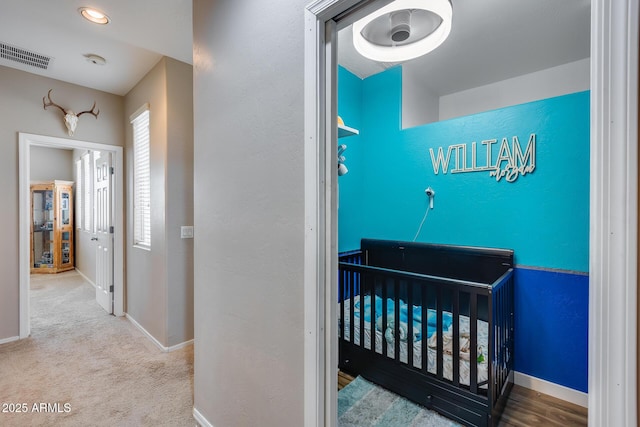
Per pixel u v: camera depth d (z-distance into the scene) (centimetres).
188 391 214
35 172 607
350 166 304
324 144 112
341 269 238
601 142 58
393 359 210
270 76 129
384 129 303
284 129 123
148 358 260
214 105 165
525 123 222
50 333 310
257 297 137
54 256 606
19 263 292
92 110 325
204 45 173
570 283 204
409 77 301
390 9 170
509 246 230
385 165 302
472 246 246
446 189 264
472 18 218
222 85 159
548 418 187
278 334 127
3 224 284
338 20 111
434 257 265
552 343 210
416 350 203
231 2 152
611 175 57
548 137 213
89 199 521
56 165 630
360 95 316
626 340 55
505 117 232
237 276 149
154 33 229
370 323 225
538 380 214
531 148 220
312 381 111
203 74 175
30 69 288
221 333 162
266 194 132
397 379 207
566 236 206
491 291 166
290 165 120
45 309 384
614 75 57
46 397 205
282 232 124
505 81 312
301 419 117
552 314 211
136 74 301
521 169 224
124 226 354
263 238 134
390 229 300
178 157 276
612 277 57
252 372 141
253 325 140
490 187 240
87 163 533
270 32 129
